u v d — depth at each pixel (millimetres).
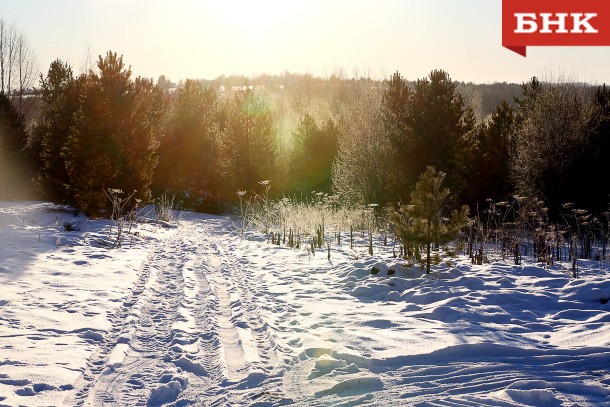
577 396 4973
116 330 7516
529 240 15391
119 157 22344
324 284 10859
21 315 7840
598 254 13852
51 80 34562
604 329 6977
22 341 6691
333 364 5965
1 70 46406
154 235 19391
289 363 6160
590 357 6012
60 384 5367
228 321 8031
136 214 22781
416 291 9625
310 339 6934
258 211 24578
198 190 32438
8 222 18672
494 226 17641
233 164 29484
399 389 5297
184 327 7555
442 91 22547
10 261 11789
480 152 23453
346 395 5176
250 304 9125
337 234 18516
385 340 6809
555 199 20766
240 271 12422
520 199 16516
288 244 16781
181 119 32906
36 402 4910
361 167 24203
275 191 29875
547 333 7164
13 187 28938
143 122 23578
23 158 29516
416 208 10945
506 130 23422
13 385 5273
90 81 22766
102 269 11859
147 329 7598
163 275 11758
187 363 6070
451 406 4801
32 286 9742
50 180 25797
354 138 26797
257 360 6215
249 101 30078
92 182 22188
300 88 76562
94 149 22062
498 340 6746
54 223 19609
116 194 22406
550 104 22734
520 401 4879
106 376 5730
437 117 22172
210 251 15727
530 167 21359
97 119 22453
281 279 11430
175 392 5316
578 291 9047
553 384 5195
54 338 6906
